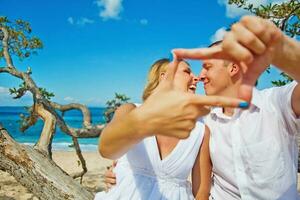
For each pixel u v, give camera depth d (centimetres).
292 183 223
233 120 233
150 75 221
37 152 495
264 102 224
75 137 703
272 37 88
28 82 684
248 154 225
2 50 769
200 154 227
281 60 100
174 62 101
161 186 198
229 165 236
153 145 197
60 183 451
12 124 5984
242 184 229
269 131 219
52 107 679
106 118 711
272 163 219
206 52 93
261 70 91
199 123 217
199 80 241
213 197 254
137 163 201
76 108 722
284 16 591
